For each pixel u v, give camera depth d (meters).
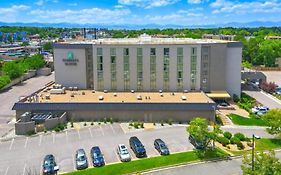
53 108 68.06
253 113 75.19
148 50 78.69
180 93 78.00
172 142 56.72
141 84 80.38
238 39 174.38
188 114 67.56
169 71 79.56
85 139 58.78
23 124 61.75
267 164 34.88
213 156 50.94
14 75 114.81
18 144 57.00
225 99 82.06
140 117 68.19
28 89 106.19
